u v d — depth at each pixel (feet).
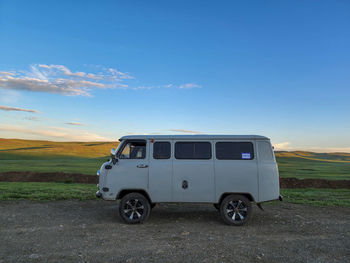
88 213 27.48
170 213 28.09
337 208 31.91
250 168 23.59
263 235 20.10
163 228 21.86
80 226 22.15
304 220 25.35
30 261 14.48
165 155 24.36
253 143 24.21
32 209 28.81
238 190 23.41
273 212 29.30
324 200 37.76
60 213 27.17
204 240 18.61
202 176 23.75
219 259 15.06
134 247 16.96
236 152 24.08
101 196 24.04
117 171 24.20
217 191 23.56
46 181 63.36
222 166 23.75
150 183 23.90
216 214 27.73
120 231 20.75
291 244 17.94
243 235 20.06
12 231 20.39
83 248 16.67
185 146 24.47
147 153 24.48
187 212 28.63
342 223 24.22
